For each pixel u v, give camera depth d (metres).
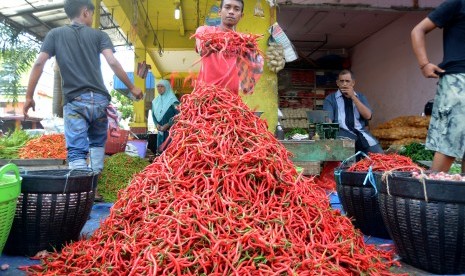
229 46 2.80
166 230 1.97
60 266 2.13
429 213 2.23
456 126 2.96
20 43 10.48
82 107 3.52
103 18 11.05
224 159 2.27
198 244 1.93
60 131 6.81
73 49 3.55
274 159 2.33
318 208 2.24
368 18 8.86
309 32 9.84
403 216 2.36
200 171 2.30
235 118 2.51
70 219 2.65
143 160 5.07
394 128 7.89
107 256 2.05
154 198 2.25
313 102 10.89
